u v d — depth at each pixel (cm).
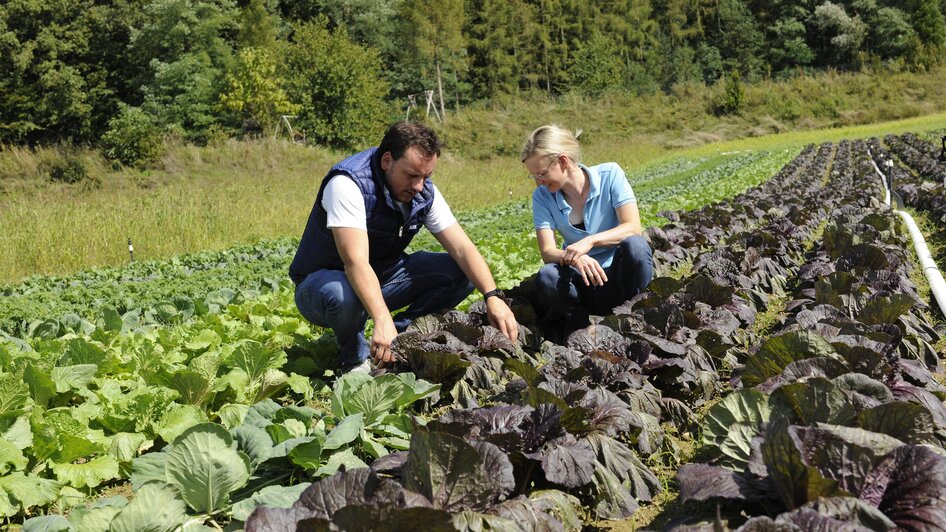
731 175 2614
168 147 3316
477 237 1391
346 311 461
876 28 7156
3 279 1254
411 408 434
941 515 231
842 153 2973
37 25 4906
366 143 4584
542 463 303
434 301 537
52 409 374
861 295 552
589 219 573
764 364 386
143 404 379
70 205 1894
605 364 419
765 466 266
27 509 332
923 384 417
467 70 6806
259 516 242
